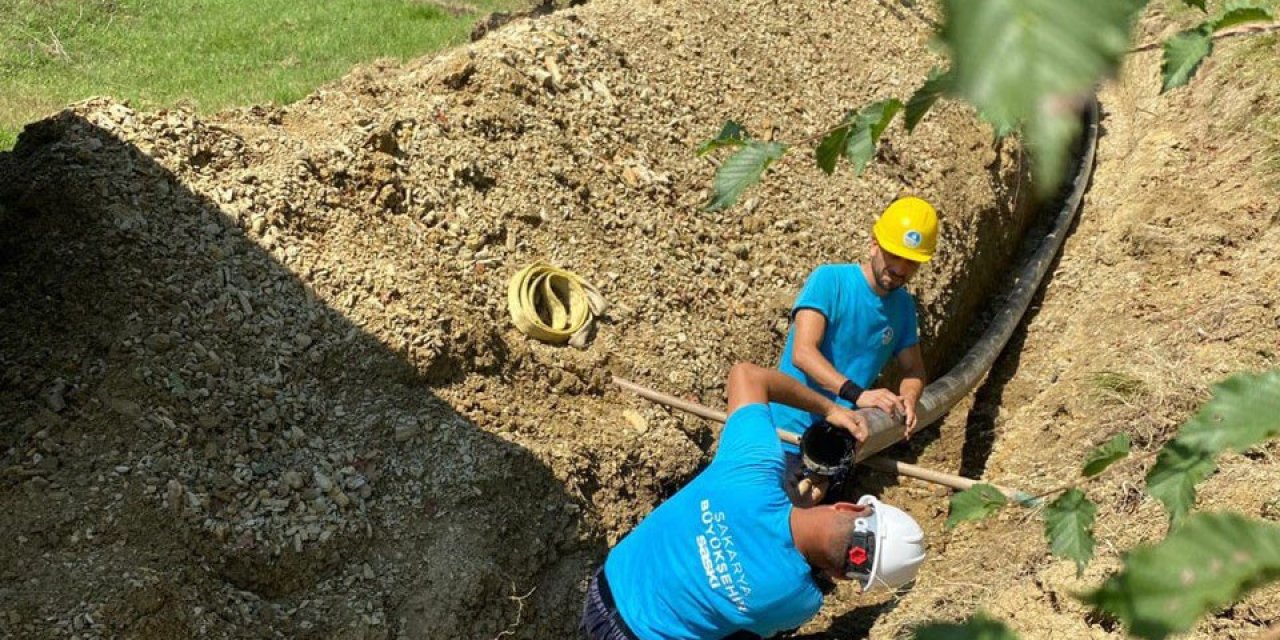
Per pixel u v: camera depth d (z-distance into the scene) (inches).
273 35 408.5
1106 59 15.8
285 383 179.2
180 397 169.0
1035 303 314.3
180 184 194.5
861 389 179.8
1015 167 336.8
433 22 452.8
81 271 177.6
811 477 167.9
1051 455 233.8
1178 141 341.4
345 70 374.0
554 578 182.5
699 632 142.6
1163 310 272.2
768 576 136.2
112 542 151.4
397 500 173.6
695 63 303.1
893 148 308.8
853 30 360.2
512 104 248.4
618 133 264.7
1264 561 22.1
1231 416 31.2
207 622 149.8
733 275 253.9
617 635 146.3
